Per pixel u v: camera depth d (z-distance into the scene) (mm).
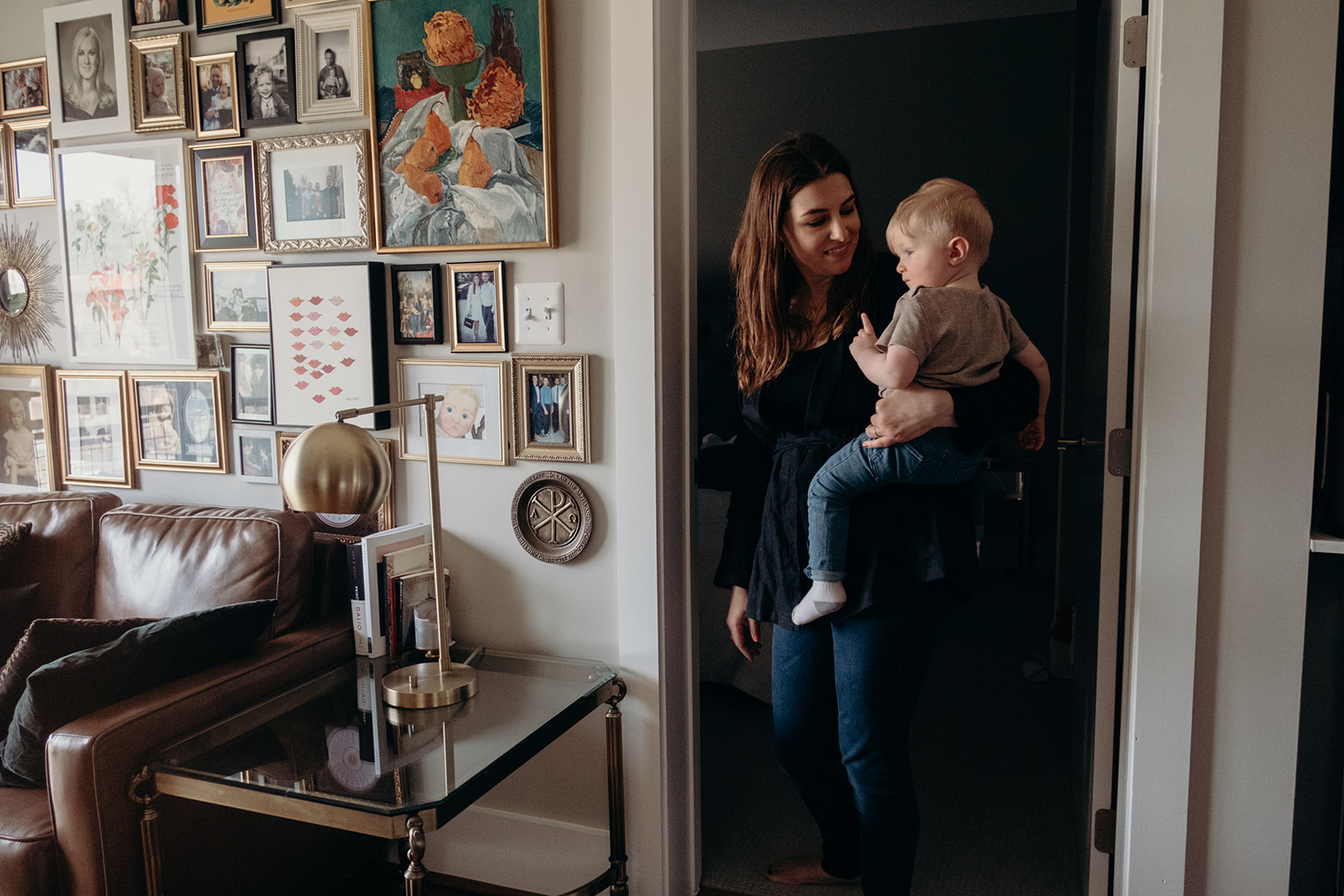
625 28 1855
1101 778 1789
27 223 2631
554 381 2037
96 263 2508
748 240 1783
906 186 5398
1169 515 1575
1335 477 1561
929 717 3123
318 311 2217
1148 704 1623
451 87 2043
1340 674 1635
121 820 1571
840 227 1699
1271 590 1560
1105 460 1715
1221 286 1536
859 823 1898
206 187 2332
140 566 2195
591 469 2035
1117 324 1683
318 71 2172
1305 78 1474
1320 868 1693
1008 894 2094
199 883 1733
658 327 1903
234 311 2357
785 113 5582
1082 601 2170
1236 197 1517
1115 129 1710
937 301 1564
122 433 2555
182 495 2520
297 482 1522
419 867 1390
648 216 1876
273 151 2232
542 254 2033
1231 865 1636
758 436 1885
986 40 5180
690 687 2119
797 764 1962
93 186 2475
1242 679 1589
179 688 1729
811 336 1768
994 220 5234
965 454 1604
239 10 2213
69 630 1796
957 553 1662
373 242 2164
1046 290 5172
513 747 1596
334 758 1564
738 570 1942
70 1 2445
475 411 2127
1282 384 1523
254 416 2365
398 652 2102
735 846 2322
